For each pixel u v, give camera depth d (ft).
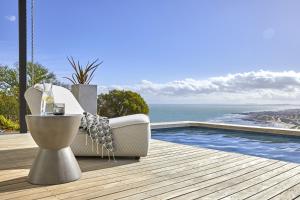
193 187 8.09
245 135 23.85
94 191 7.69
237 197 7.36
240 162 11.04
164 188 7.98
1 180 8.57
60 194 7.45
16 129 20.08
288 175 9.32
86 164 10.66
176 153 12.68
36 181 8.21
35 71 19.39
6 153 12.24
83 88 17.83
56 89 12.82
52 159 8.41
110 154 11.35
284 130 21.54
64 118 8.11
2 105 20.22
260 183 8.50
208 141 21.72
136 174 9.35
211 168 10.14
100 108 29.86
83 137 11.41
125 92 30.96
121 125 11.34
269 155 17.38
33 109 10.41
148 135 11.42
